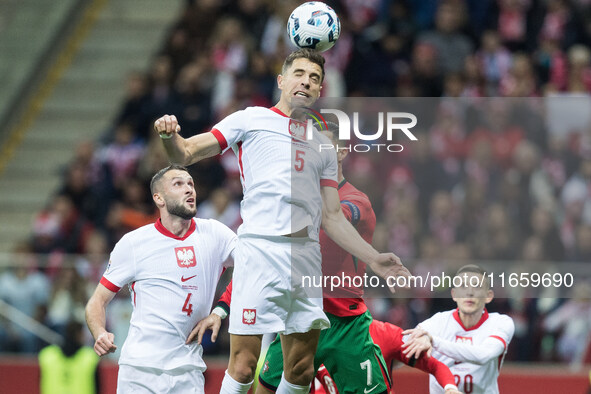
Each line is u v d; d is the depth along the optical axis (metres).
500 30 41.78
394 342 19.56
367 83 38.72
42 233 37.03
